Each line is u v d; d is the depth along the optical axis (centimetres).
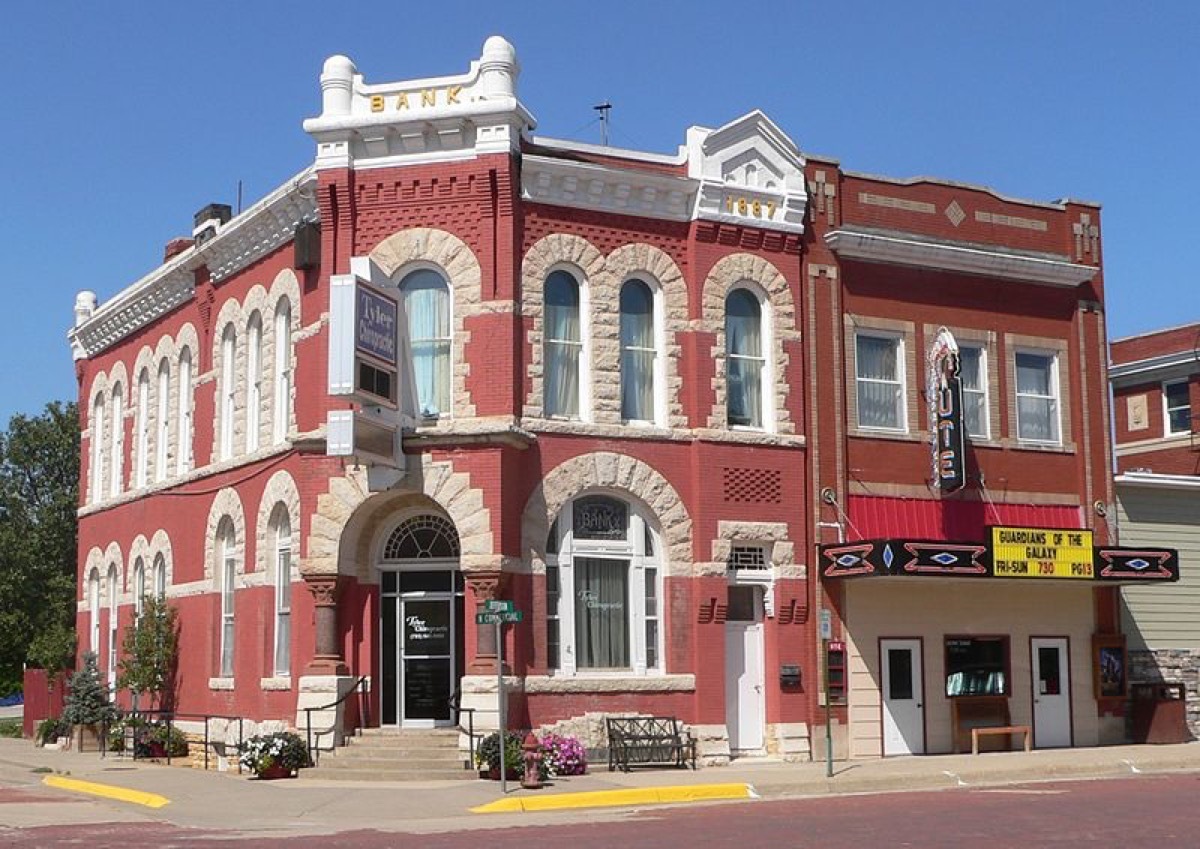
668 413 2769
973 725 3006
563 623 2642
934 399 2969
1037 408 3231
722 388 2814
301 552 2673
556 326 2720
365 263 2505
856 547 2781
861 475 2964
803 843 1595
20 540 5550
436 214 2662
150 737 3139
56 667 4053
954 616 3027
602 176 2722
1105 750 2983
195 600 3212
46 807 2214
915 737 2939
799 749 2791
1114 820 1791
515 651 2550
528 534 2608
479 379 2608
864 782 2392
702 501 2755
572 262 2719
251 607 2933
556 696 2588
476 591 2541
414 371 2664
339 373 2400
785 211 2917
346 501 2628
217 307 3231
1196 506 3412
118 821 2017
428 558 2694
